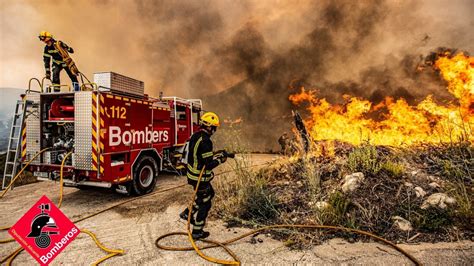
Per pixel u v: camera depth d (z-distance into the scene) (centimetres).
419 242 317
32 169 570
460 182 426
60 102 559
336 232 352
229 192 525
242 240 350
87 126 507
